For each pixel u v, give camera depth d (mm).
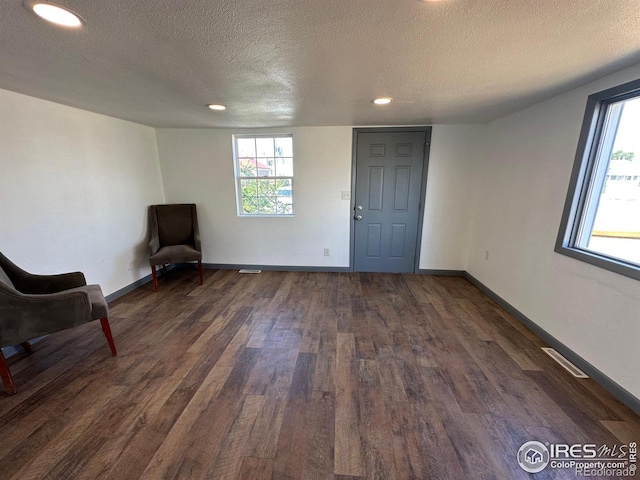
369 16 1124
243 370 2064
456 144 3699
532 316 2615
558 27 1218
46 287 2275
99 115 3016
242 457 1416
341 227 4125
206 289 3600
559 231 2287
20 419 1624
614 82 1805
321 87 2061
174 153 4035
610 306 1840
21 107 2270
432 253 4082
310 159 3920
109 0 1001
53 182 2551
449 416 1661
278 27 1209
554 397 1800
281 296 3385
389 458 1414
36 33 1248
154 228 3803
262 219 4191
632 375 1704
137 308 3057
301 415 1669
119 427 1578
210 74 1781
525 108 2727
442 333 2566
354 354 2258
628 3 1029
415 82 1955
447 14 1112
